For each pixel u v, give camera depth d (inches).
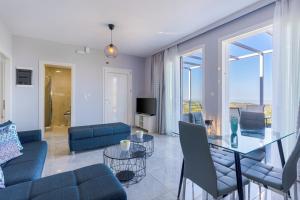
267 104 138.9
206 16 122.3
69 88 265.4
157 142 161.5
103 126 147.3
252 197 76.9
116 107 221.0
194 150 58.1
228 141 71.6
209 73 144.3
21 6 109.3
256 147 63.6
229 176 61.1
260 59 151.5
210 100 143.6
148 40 172.1
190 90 199.9
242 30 119.0
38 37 165.9
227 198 73.6
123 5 107.9
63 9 112.9
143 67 239.9
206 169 55.0
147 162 114.6
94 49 201.5
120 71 220.7
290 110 92.3
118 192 53.1
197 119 101.9
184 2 104.7
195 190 83.0
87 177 61.2
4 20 128.7
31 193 51.8
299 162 83.8
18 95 162.7
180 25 136.9
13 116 160.6
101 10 114.1
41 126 173.8
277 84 97.7
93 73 201.8
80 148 131.2
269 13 104.9
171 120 188.1
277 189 54.7
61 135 192.7
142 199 74.6
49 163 113.1
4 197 49.5
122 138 150.4
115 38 166.4
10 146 81.6
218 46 136.1
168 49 190.4
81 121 195.0
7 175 63.1
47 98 236.7
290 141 91.0
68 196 50.1
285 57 94.5
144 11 115.4
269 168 65.4
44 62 173.5
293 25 91.3
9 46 150.1
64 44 183.2
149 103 212.7
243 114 103.6
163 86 197.3
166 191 80.7
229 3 106.0
